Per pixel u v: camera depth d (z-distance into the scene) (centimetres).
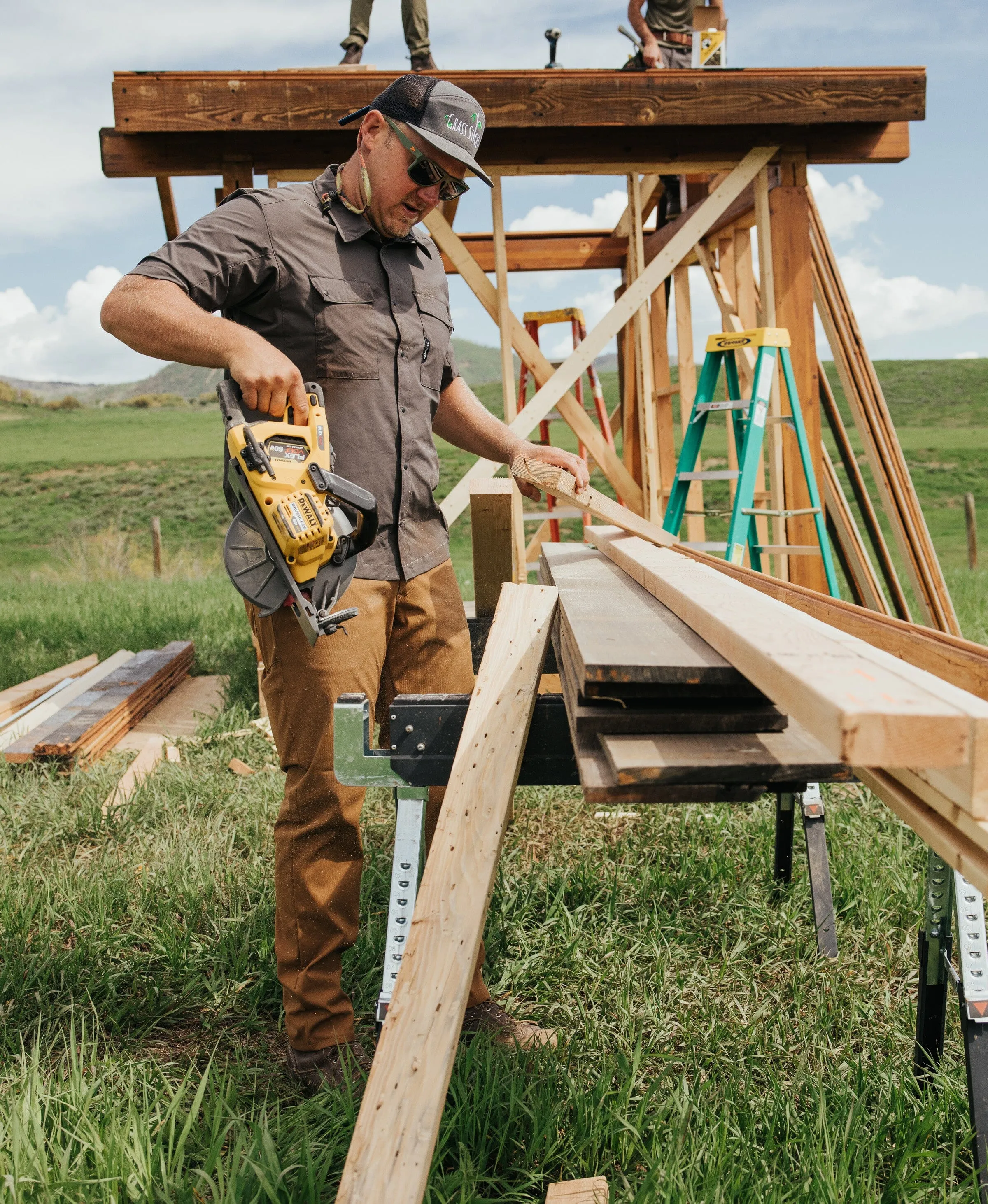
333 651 200
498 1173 177
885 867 299
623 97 479
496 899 283
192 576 1590
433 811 238
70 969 246
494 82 472
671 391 700
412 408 217
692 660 123
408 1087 123
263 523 176
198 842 330
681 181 646
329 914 203
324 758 200
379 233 211
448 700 168
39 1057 206
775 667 103
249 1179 162
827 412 581
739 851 320
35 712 488
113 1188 160
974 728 85
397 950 177
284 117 457
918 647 143
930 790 112
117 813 363
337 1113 183
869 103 494
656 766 107
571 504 267
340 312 204
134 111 453
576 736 132
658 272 520
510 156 505
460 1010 128
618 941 264
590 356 519
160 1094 187
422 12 559
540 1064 202
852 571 566
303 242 202
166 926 266
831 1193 163
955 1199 168
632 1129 176
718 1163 168
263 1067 215
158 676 576
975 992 177
